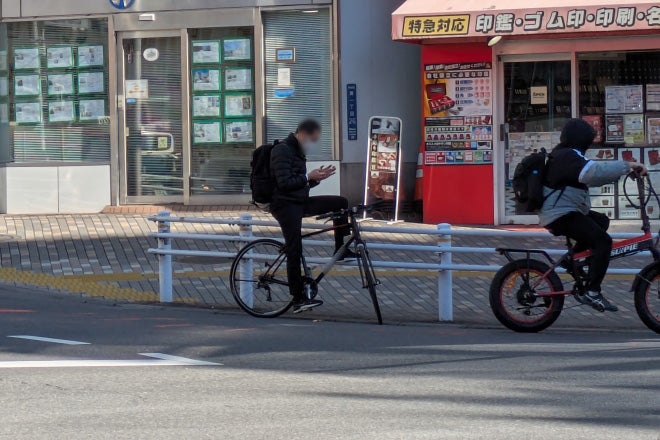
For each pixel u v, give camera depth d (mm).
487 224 19219
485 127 19109
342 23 20203
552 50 18812
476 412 7652
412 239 17812
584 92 18953
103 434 7000
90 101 21234
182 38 20766
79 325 11742
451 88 19188
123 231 18766
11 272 15750
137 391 8305
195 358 9773
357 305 13555
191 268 16047
